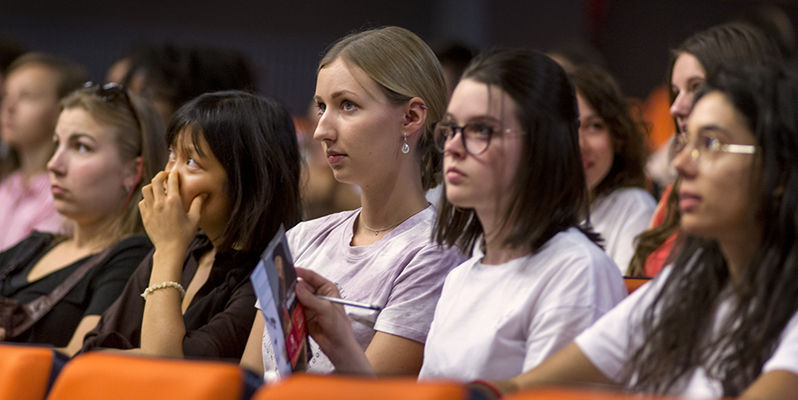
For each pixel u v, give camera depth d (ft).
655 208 17.80
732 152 7.64
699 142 7.82
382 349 11.26
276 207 14.10
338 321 10.32
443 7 53.62
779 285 7.55
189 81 23.00
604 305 9.42
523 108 9.40
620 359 8.80
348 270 12.35
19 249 17.79
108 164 16.51
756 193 7.57
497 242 10.12
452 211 10.99
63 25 49.80
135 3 50.67
